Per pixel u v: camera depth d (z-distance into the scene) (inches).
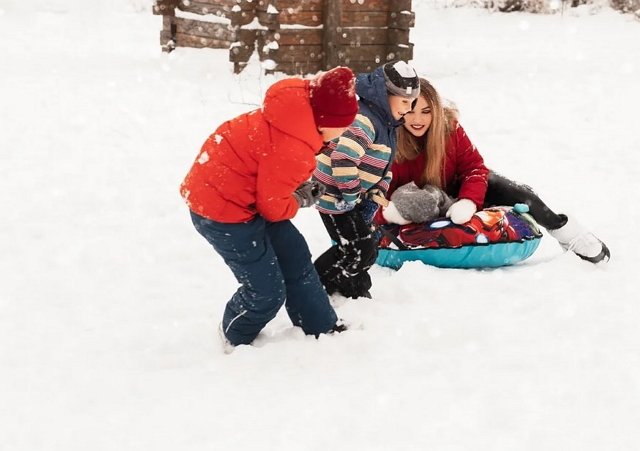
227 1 506.3
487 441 134.6
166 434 137.3
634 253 227.3
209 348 169.2
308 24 487.8
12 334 176.7
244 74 482.6
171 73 498.0
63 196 279.1
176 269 217.0
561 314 184.1
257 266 159.6
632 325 178.5
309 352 164.6
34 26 729.0
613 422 140.2
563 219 219.1
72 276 211.3
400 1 489.4
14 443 135.3
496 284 203.2
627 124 397.1
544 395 149.0
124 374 158.9
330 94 149.1
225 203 153.9
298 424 139.5
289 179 151.9
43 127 371.9
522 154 349.1
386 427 138.6
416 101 207.5
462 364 161.2
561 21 799.1
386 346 168.9
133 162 325.1
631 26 757.3
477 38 706.8
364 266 187.3
